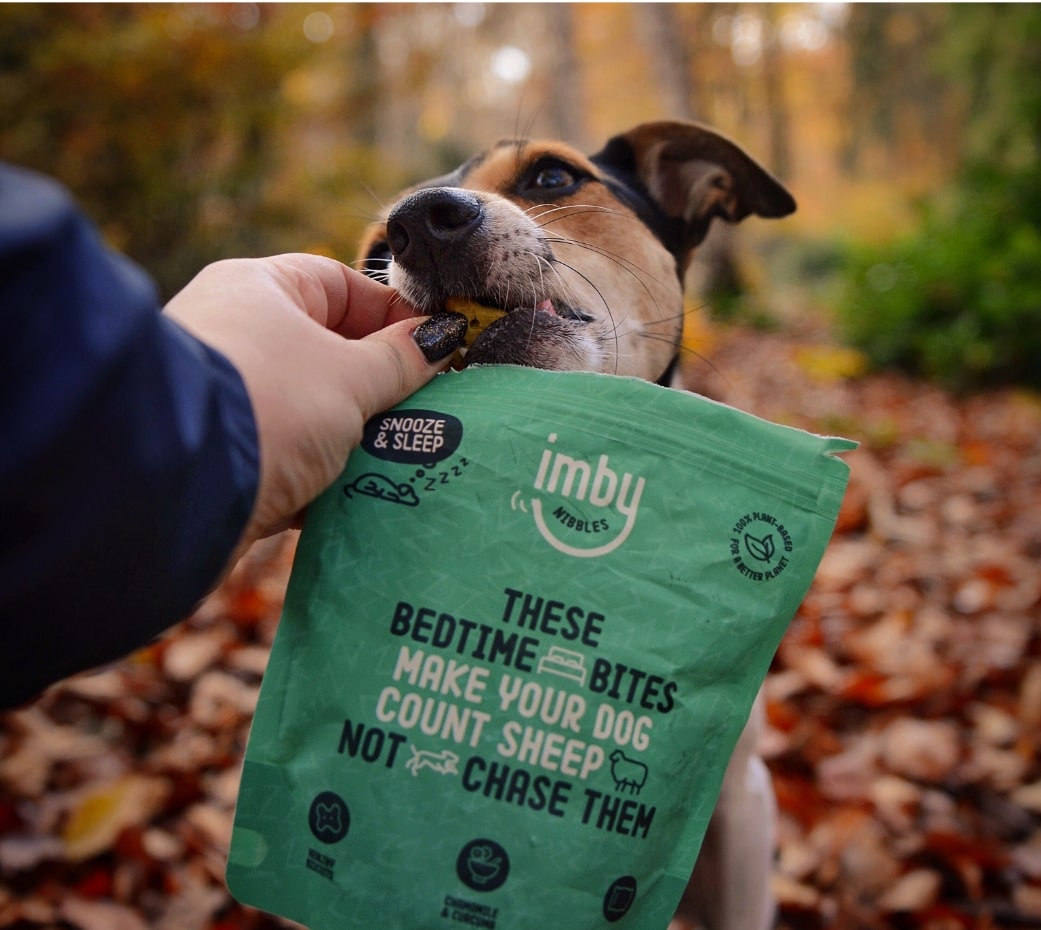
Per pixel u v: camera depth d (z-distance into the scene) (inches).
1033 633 36.5
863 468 59.4
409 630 11.1
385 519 11.4
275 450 10.3
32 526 7.7
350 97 81.7
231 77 65.6
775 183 25.3
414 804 10.8
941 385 87.9
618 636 11.1
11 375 7.2
